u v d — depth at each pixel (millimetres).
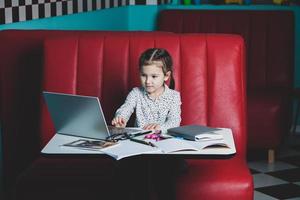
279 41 5098
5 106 3682
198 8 5559
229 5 5547
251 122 4645
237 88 3273
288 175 4441
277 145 4688
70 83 3305
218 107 3264
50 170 3014
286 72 5078
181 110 3268
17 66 3635
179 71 3291
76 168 3051
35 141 3668
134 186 2686
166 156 2453
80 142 2645
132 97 3082
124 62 3311
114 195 2863
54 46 3330
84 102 2633
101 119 2631
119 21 5426
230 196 2869
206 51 3301
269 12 5168
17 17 3971
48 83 3303
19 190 2877
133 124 3207
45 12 4289
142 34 3377
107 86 3318
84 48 3324
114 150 2488
